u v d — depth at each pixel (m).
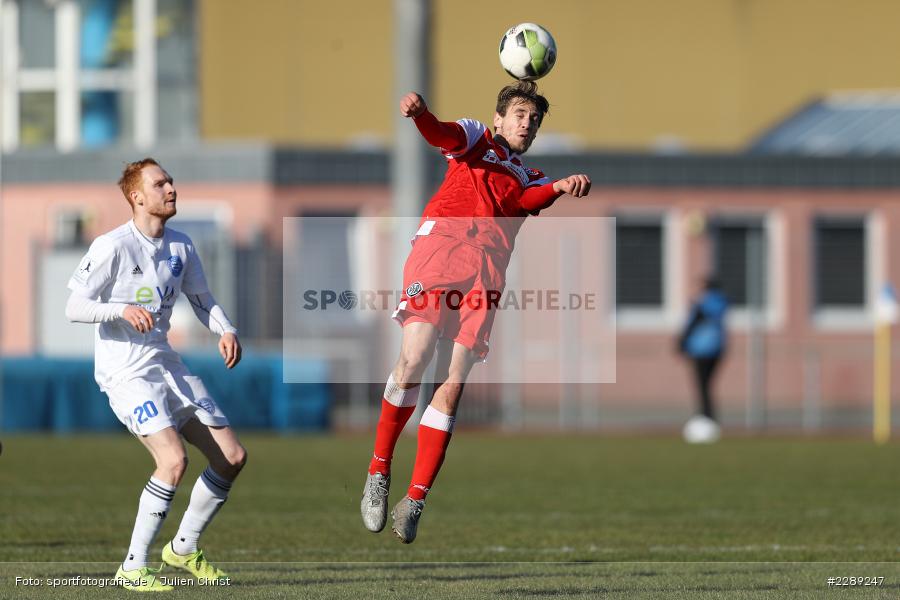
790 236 105.56
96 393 74.50
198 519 28.55
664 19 135.38
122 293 27.59
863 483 53.62
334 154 100.50
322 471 55.78
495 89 131.38
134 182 27.80
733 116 136.12
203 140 123.56
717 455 66.19
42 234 102.25
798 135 127.12
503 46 29.27
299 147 100.25
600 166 103.31
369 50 128.38
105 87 113.50
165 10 113.88
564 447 70.69
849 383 102.19
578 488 51.12
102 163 101.94
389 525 40.31
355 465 58.31
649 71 135.00
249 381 76.12
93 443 67.19
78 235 102.19
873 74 137.88
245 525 39.75
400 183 80.25
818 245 106.25
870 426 90.00
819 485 52.75
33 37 113.31
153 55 113.56
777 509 44.88
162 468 27.45
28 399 74.50
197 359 75.62
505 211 26.98
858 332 105.88
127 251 27.55
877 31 138.25
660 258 104.31
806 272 105.56
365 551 34.66
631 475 56.25
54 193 102.38
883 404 86.25
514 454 66.12
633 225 104.00
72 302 26.98
